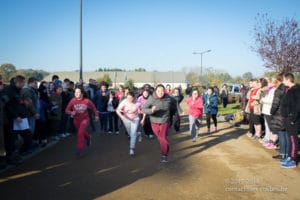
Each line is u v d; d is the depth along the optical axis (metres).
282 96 6.63
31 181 5.49
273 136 8.27
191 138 9.98
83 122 7.56
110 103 10.88
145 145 8.88
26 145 7.14
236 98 27.62
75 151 7.94
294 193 4.91
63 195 4.82
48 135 9.55
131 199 4.66
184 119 15.72
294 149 6.32
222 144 8.93
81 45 15.42
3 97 6.45
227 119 14.62
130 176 5.82
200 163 6.78
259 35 14.81
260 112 9.41
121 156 7.45
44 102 8.59
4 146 6.23
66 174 5.92
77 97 7.62
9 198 4.67
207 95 11.15
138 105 7.61
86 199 4.66
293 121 6.18
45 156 7.38
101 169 6.29
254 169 6.26
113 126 12.05
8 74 41.94
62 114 9.91
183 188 5.15
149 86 10.17
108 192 4.96
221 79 47.34
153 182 5.46
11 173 5.97
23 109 6.81
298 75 14.68
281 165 6.51
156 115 6.79
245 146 8.62
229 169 6.27
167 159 7.14
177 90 11.70
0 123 6.08
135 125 7.57
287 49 13.90
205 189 5.10
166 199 4.66
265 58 14.66
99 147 8.54
